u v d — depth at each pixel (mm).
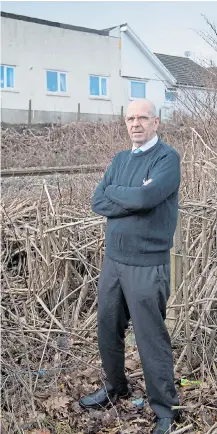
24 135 19750
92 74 27438
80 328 4199
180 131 8422
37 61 25266
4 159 16625
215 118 7207
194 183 4719
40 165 16375
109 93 28281
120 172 3203
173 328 3938
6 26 23969
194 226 4246
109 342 3279
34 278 4398
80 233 4711
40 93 25531
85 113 27328
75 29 26547
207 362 3594
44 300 4449
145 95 29500
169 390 3115
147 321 3045
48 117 25812
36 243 4629
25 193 6176
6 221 4996
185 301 3627
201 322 3691
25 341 3693
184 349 3691
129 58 28734
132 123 3096
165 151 3055
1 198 5738
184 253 3691
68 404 3404
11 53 24328
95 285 4543
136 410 3365
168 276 3125
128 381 3572
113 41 28062
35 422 3197
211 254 4008
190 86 9250
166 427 3045
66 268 4375
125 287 3078
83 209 5129
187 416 3227
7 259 4883
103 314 3225
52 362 3838
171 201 3068
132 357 3924
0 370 3451
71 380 3682
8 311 3941
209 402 3352
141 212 2988
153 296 3020
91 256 4676
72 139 17891
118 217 3086
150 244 3020
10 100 24516
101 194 3209
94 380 3678
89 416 3314
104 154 10383
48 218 4578
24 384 3332
